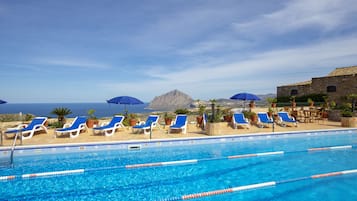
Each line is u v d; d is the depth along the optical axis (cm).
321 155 850
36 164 693
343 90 2295
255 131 1225
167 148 920
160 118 1614
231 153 859
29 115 1431
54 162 718
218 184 554
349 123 1384
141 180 580
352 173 648
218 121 1141
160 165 717
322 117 1714
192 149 912
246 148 939
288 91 2938
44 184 545
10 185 536
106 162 726
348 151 916
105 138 985
